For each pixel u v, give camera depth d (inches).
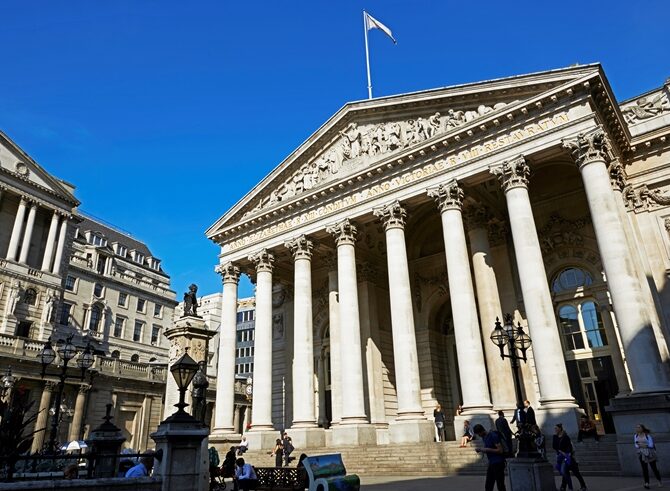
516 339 799.7
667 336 1200.8
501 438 629.9
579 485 756.6
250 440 1512.1
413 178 1398.9
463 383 1166.3
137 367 2412.6
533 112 1223.5
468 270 1251.8
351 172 1534.2
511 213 1188.5
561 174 1433.3
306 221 1619.1
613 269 1024.9
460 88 1344.7
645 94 1397.6
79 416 2079.2
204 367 1294.3
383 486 850.8
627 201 1325.0
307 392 1465.3
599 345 1365.7
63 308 3080.7
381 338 1723.7
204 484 730.8
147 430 2375.7
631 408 920.9
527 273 1122.0
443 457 1065.5
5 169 2452.0
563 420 1002.7
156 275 4089.6
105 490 508.7
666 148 1327.5
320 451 1288.1
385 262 1852.9
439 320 1784.0
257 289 1700.3
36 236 2618.1
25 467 733.9
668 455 856.9
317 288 1971.0
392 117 1510.8
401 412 1251.2
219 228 1860.2
